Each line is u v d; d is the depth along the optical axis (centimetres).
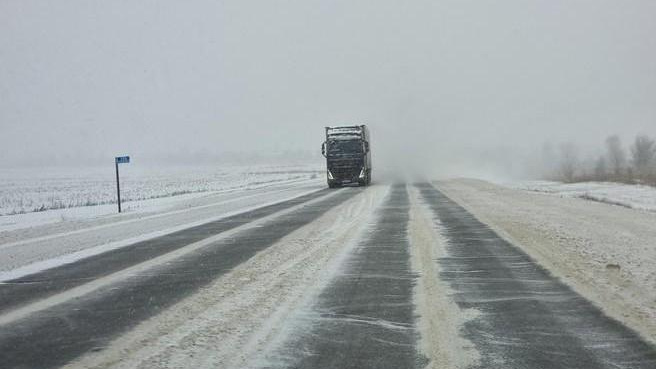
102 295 877
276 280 939
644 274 938
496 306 755
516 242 1291
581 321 681
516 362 548
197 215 2228
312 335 641
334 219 1847
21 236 1783
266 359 566
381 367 540
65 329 694
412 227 1589
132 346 615
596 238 1342
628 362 545
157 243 1452
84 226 2005
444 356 566
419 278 935
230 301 805
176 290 890
